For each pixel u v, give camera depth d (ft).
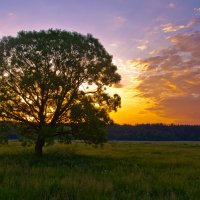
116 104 115.44
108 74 114.21
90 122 108.06
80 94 114.21
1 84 110.63
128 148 190.80
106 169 73.26
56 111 112.78
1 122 112.27
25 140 119.34
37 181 45.93
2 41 111.04
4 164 72.28
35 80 104.68
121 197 40.68
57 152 126.93
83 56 112.78
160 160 104.53
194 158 116.37
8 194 38.01
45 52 107.34
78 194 39.50
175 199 40.19
